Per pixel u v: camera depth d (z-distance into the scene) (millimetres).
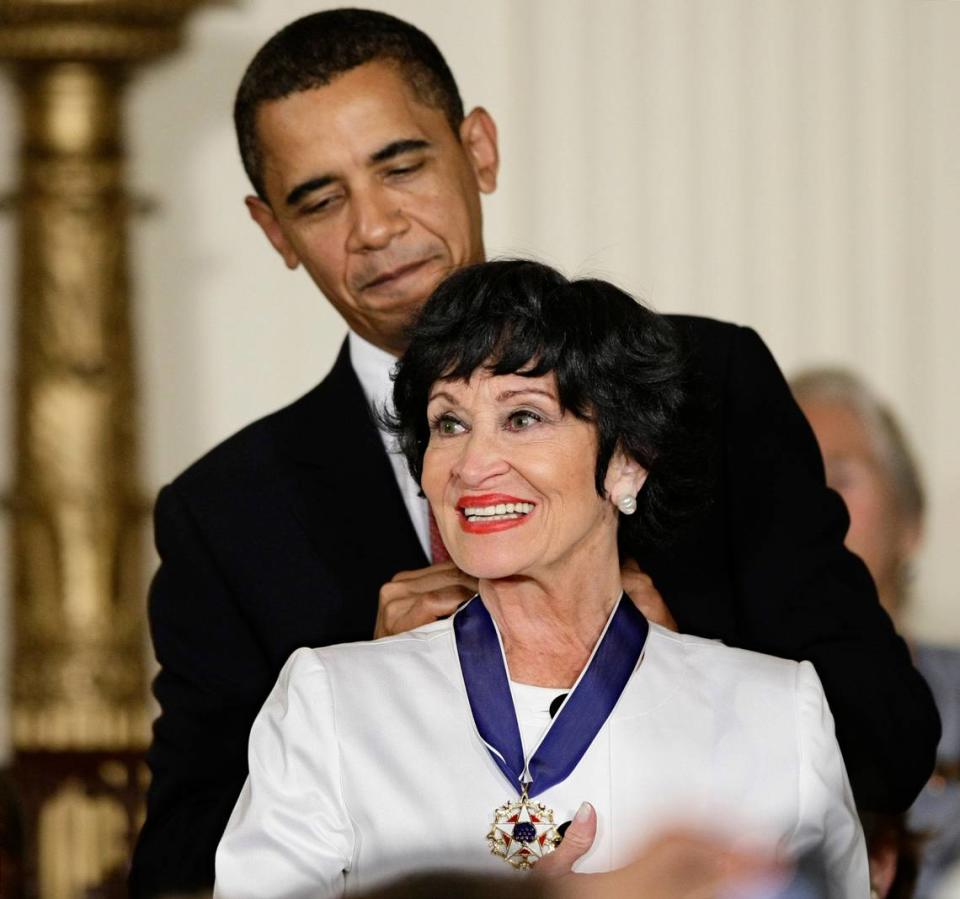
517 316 5078
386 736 5105
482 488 5051
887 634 6375
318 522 6688
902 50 12922
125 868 9531
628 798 5023
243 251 13555
